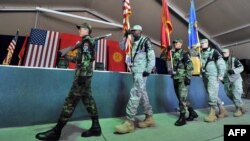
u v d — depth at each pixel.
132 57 2.80
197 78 4.95
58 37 5.02
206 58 3.64
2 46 5.13
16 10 6.62
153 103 3.96
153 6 7.49
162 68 7.21
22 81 2.67
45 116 2.80
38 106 2.76
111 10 7.80
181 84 3.21
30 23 6.84
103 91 3.36
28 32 6.82
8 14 6.61
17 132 2.37
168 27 4.78
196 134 2.59
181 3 7.43
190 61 3.23
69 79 3.07
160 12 7.73
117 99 3.50
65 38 5.07
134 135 2.46
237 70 4.20
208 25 8.38
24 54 4.70
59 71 2.99
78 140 2.19
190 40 5.40
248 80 8.36
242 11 7.01
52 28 6.35
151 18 8.01
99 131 2.38
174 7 7.61
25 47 4.80
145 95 2.81
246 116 3.96
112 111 3.41
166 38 4.67
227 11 7.28
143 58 2.71
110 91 3.44
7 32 6.61
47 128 2.59
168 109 4.18
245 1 6.58
